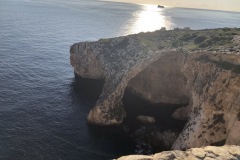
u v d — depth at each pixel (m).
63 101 72.94
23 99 71.31
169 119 65.69
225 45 63.59
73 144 54.38
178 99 72.06
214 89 51.84
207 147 21.05
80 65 89.25
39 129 58.22
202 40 73.19
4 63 96.50
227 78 50.66
